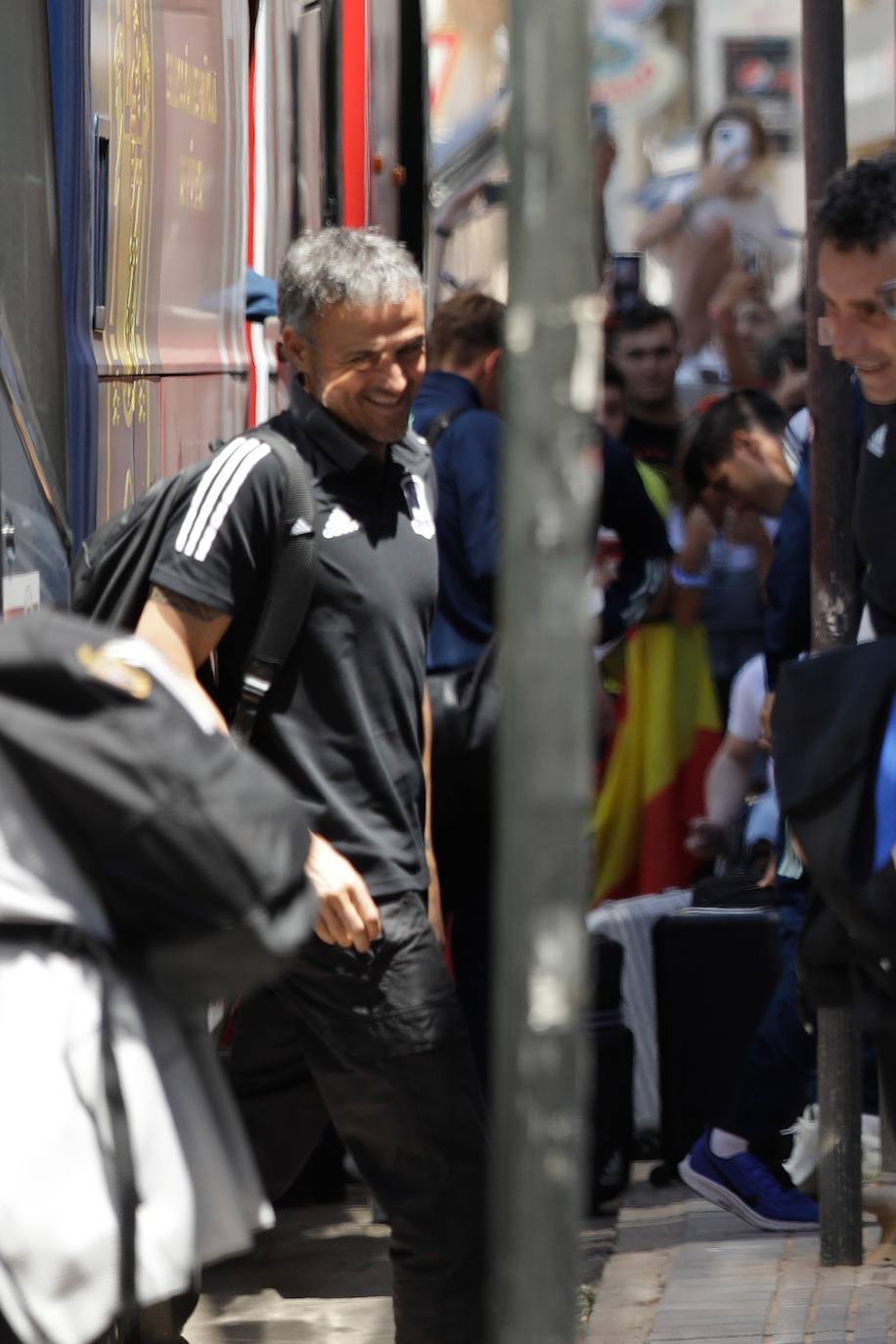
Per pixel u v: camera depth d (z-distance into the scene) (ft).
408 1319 31.58
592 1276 42.63
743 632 63.87
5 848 21.17
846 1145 40.65
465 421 46.29
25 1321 20.56
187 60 42.86
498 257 94.32
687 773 62.95
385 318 30.83
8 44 31.78
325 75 61.98
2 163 31.35
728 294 80.59
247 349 49.85
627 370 65.92
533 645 13.55
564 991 13.50
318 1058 31.65
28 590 28.30
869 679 27.04
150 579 30.50
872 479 29.27
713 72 122.52
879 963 26.68
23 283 31.63
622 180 116.47
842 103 38.75
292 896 21.94
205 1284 42.93
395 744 31.17
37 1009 20.90
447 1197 31.14
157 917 21.39
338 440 30.91
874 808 26.58
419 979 30.91
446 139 95.25
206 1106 22.36
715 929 52.13
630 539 50.44
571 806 13.53
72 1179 20.77
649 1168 54.54
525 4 13.55
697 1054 52.26
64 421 32.30
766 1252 43.06
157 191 40.27
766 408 58.08
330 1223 47.26
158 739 21.22
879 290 28.17
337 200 63.05
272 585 30.30
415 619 31.50
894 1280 39.60
